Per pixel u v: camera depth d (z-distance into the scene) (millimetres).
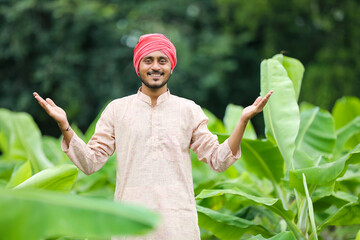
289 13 21578
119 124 3244
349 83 20328
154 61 3230
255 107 2996
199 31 23219
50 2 21609
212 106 24516
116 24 21969
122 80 22062
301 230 4168
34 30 21812
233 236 4227
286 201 4785
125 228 1771
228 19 22797
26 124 6188
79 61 21578
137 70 3299
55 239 3334
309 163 4461
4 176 6141
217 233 4230
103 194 5648
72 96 21297
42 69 21844
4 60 22984
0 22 21938
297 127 4352
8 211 1886
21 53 21531
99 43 22625
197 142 3246
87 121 22844
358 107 7488
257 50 24078
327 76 20141
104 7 21484
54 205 1879
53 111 2977
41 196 1911
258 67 24094
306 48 23109
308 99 20062
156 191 3094
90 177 6211
